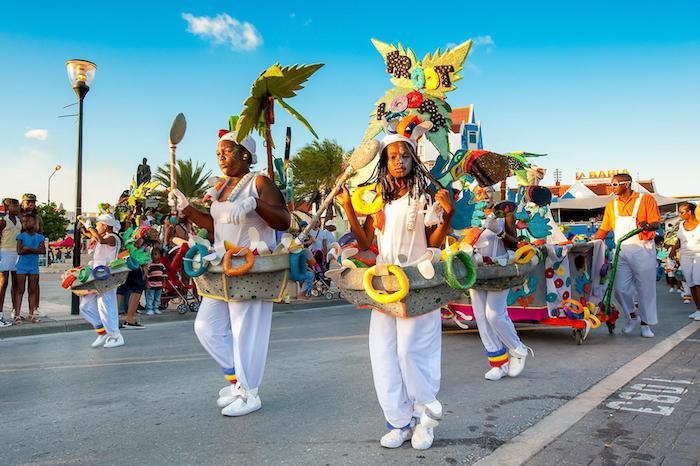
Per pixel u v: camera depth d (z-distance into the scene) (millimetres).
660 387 4750
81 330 9320
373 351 3572
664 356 6094
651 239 7590
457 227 4145
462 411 4320
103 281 7469
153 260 10469
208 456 3469
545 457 3219
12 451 3633
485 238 5242
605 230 7895
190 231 10695
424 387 3443
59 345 7871
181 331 9109
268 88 4566
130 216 10703
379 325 3535
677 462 3104
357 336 8242
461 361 6285
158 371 6043
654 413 4008
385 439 3549
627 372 5344
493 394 4820
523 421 4055
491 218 5238
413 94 5594
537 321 7156
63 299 13062
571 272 7242
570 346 7074
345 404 4586
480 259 4684
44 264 28891
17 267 9258
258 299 4266
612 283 7613
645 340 7418
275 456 3443
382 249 3619
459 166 5473
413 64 5883
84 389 5289
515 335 5375
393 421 3541
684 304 11961
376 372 3557
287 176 4898
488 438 3695
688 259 9727
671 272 14711
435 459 3348
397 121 3760
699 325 8633
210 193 4434
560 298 7055
